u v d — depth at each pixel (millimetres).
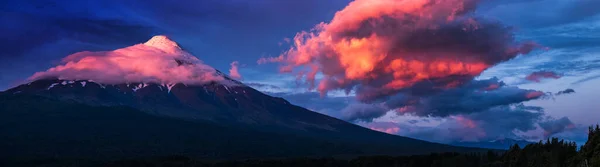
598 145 98438
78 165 171875
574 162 106188
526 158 126438
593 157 96875
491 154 150125
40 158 183625
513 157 132000
